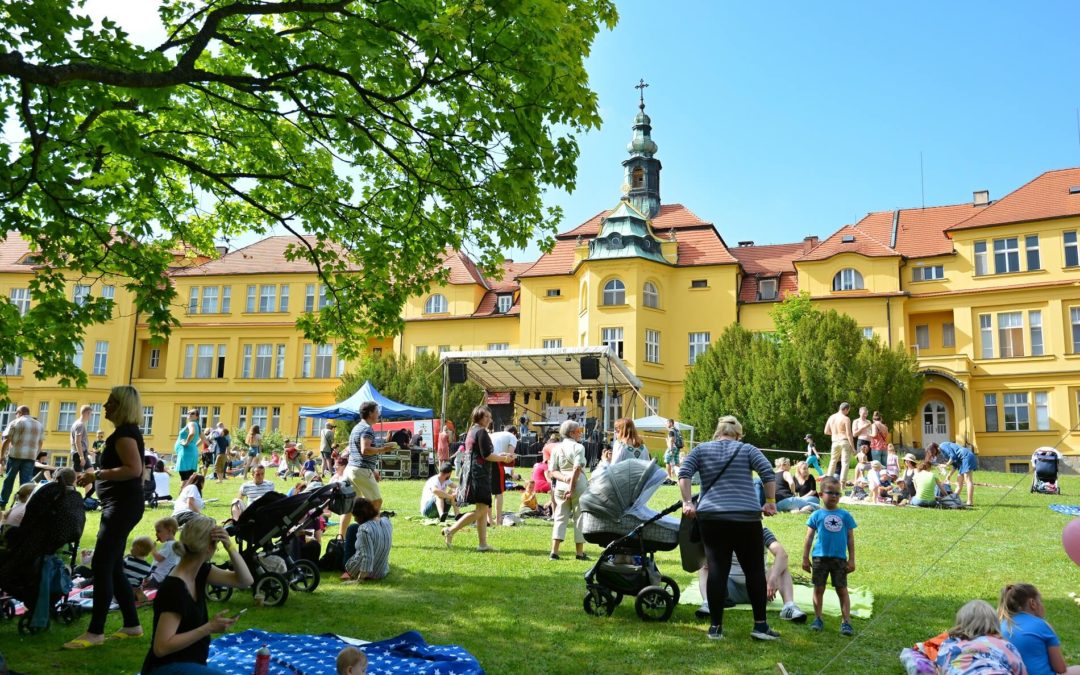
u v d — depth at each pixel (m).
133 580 8.06
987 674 4.51
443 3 7.92
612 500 7.56
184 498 12.51
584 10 9.35
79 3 7.25
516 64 7.77
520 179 8.61
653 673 5.83
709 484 6.74
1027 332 39.56
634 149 50.69
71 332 9.36
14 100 7.68
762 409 34.88
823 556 6.88
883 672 5.84
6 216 8.68
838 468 20.77
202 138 11.08
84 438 17.12
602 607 7.53
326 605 7.74
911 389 35.00
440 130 8.91
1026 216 40.50
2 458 14.34
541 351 26.83
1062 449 37.72
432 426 28.48
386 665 5.69
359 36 7.47
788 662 6.06
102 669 5.61
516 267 52.09
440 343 48.16
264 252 53.28
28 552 6.41
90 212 9.09
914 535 12.30
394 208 10.95
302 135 11.12
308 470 28.55
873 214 47.44
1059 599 8.19
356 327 11.56
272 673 5.39
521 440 29.55
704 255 45.03
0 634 6.41
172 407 50.97
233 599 7.93
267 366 50.62
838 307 42.22
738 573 7.94
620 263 43.66
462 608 7.71
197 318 51.78
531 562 10.15
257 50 7.66
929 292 41.81
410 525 13.59
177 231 11.27
